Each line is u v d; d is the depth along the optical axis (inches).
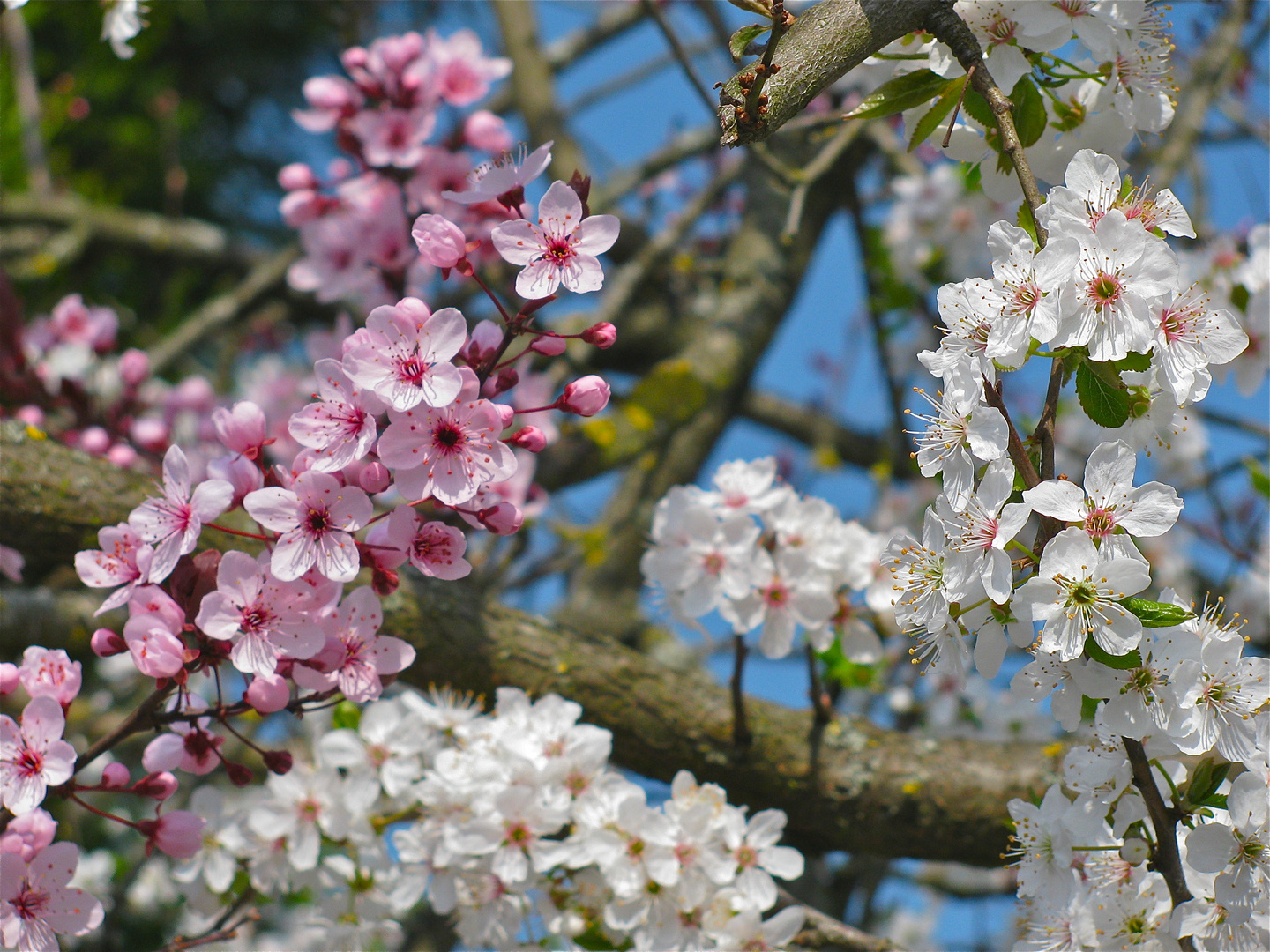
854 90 50.1
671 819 31.6
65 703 30.0
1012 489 28.8
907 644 49.9
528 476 38.1
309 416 29.3
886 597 33.7
